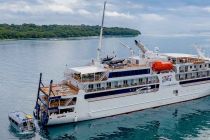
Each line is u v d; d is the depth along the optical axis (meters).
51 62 147.25
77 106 62.66
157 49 79.94
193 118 67.88
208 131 61.09
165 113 70.62
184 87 77.69
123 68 69.12
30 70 123.44
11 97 82.25
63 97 60.97
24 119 60.41
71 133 59.25
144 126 63.31
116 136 58.75
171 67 74.31
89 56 173.12
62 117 61.38
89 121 64.94
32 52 191.38
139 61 73.94
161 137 58.44
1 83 98.69
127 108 69.12
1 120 65.25
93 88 65.44
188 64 78.31
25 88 92.19
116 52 188.12
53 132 59.44
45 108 61.84
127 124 64.19
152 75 71.69
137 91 70.12
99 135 58.97
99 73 66.44
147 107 72.31
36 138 56.72
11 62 145.38
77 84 65.75
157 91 72.88
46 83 99.19
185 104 77.00
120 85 68.56
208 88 82.19
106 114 66.62
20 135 57.75
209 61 83.25
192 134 59.72
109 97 66.31
